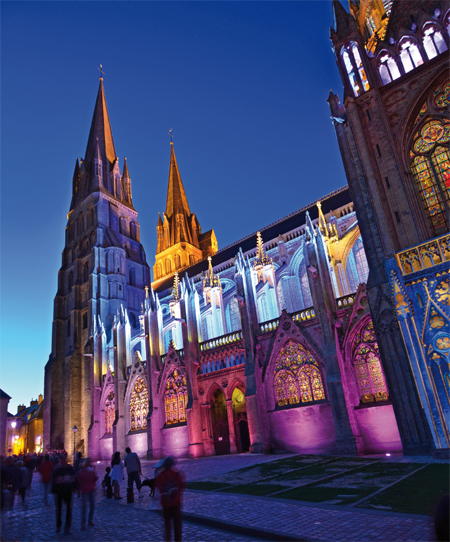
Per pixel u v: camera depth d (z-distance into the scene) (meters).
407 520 9.24
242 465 24.12
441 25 27.33
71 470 12.01
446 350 19.38
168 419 41.28
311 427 29.42
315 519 10.16
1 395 52.84
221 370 37.06
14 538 11.12
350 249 43.38
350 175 28.09
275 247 54.50
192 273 71.38
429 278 20.55
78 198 83.62
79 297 69.38
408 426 22.12
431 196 25.64
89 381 58.44
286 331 32.53
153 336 45.00
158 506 14.37
